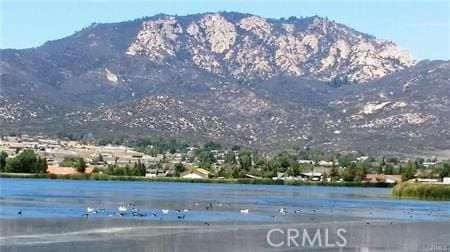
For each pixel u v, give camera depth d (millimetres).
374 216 173875
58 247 103688
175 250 104062
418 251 110188
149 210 172750
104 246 105688
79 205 186250
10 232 119312
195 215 161375
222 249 105938
